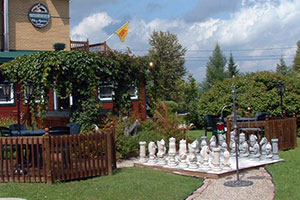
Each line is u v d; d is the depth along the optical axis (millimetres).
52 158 9539
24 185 9273
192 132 23500
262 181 9391
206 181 9656
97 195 8289
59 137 9648
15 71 14781
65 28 25328
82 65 14305
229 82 25953
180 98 31797
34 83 14188
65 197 8148
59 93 14070
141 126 15922
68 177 9719
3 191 8688
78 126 12164
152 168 11625
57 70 13906
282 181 8938
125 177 10125
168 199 7980
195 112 28312
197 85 33531
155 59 17844
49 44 24672
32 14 24125
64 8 25344
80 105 14758
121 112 16391
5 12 22938
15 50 23438
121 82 16500
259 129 14258
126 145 13695
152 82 17766
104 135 10523
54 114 16906
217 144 15211
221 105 24672
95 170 10266
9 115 18531
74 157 9891
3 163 9695
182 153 11016
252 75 25781
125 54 16297
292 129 15305
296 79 23859
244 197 8023
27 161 9602
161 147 11797
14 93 18562
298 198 7422
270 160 11883
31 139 9539
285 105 21953
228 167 10570
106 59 15352
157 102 17844
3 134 11273
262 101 22500
